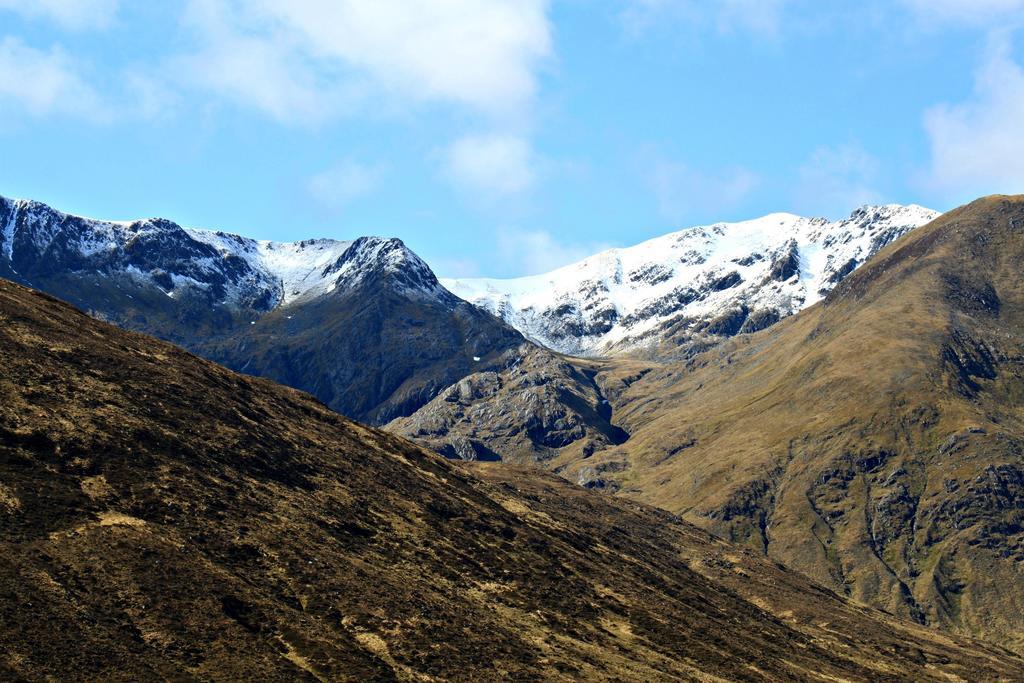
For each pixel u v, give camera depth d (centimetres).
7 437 12025
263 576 11888
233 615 10744
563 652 13375
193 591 10756
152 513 11894
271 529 12925
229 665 9844
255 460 14725
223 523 12444
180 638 10000
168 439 13725
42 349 14388
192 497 12625
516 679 11781
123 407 13938
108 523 11225
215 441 14538
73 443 12488
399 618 12212
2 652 8794
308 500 14450
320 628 11275
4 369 13338
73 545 10600
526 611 14588
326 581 12325
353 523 14562
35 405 12900
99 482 12038
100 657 9219
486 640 12612
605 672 13075
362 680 10412
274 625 10906
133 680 9050
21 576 9812
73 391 13712
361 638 11525
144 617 10081
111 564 10550
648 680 13288
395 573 13650
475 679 11438
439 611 12900
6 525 10488
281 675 9950
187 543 11625
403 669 11138
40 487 11350
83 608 9806
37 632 9194
